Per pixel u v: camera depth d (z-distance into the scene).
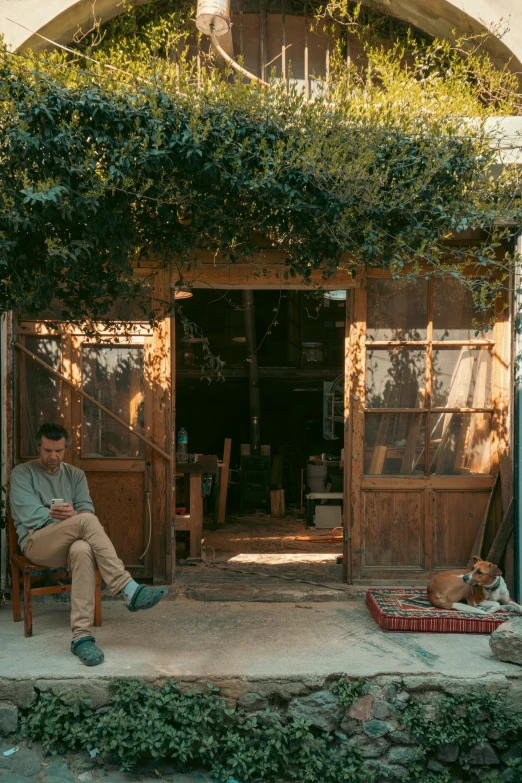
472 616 3.92
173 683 3.20
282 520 8.63
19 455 4.72
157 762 3.14
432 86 4.53
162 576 4.69
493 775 3.18
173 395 4.78
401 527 4.81
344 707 3.25
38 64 3.38
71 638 3.77
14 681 3.20
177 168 3.43
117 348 4.78
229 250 3.92
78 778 3.02
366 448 4.85
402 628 3.90
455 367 4.89
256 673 3.25
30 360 4.75
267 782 3.11
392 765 3.24
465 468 4.87
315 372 10.02
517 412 4.55
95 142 3.37
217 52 4.64
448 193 3.76
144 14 4.72
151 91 3.38
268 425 11.14
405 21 4.87
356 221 3.61
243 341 9.94
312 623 4.08
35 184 3.29
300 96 3.55
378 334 4.86
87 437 4.78
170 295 4.71
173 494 4.74
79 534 3.59
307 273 3.87
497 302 4.80
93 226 3.46
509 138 4.07
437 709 3.25
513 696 3.26
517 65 4.68
